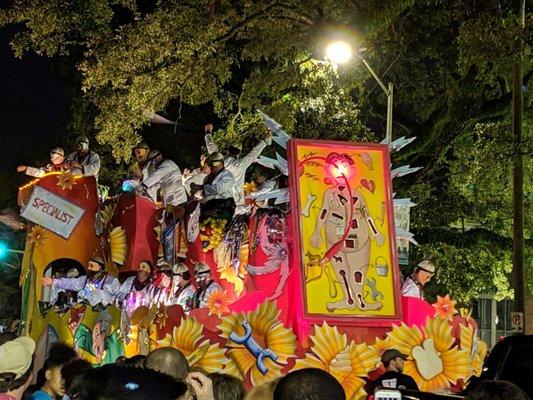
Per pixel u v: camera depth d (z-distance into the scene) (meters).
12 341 5.45
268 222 12.02
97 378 3.25
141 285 14.31
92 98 24.91
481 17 20.34
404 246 17.80
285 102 27.19
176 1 24.55
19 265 36.91
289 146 11.91
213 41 24.72
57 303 15.00
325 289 11.54
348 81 27.33
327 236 11.73
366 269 11.77
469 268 28.97
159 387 3.23
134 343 13.08
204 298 13.10
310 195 11.80
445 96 28.03
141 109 24.45
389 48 26.88
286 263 11.91
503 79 28.42
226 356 11.21
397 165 29.38
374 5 22.97
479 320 41.69
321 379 4.18
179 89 25.22
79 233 15.06
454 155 28.58
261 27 25.80
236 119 28.95
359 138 27.67
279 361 11.25
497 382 4.93
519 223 21.34
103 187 16.98
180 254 13.80
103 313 14.18
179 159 38.72
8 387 5.34
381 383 9.60
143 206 14.53
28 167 15.62
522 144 21.77
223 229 13.29
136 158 16.23
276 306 11.44
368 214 11.97
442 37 26.62
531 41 20.19
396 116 30.05
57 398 7.20
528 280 28.05
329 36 24.45
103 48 24.33
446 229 28.92
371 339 11.61
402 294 12.92
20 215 15.43
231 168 14.90
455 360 11.90
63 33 24.41
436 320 11.92
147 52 23.92
